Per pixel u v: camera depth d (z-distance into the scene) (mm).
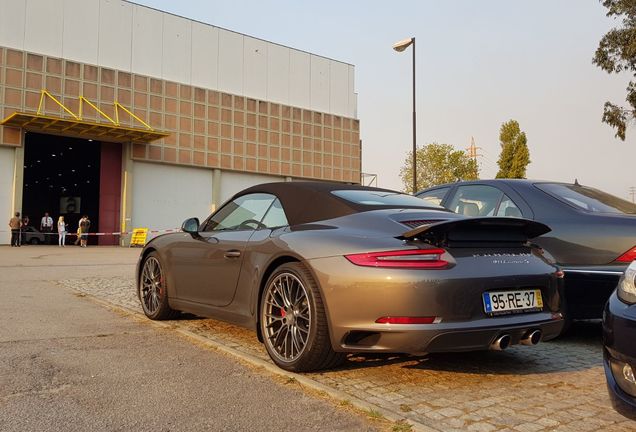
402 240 3068
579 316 4297
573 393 3092
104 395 2885
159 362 3564
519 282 3154
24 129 25891
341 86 40375
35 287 7414
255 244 3764
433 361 3713
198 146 32188
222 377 3248
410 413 2688
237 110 34125
